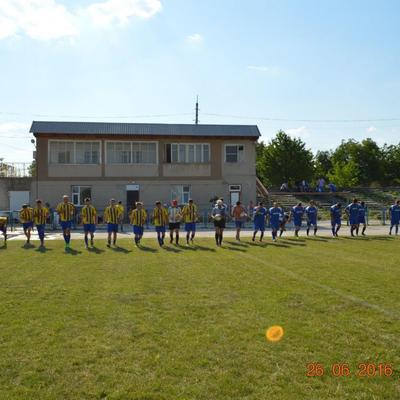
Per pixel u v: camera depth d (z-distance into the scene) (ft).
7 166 125.39
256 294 28.17
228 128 121.08
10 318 22.70
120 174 113.80
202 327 21.12
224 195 117.80
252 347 18.37
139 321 22.13
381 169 267.39
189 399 13.89
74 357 17.33
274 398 13.92
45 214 59.93
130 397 14.05
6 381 15.25
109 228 58.49
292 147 198.90
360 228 89.45
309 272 36.42
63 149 111.86
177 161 116.88
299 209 70.90
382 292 28.63
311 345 18.60
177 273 36.17
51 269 38.55
